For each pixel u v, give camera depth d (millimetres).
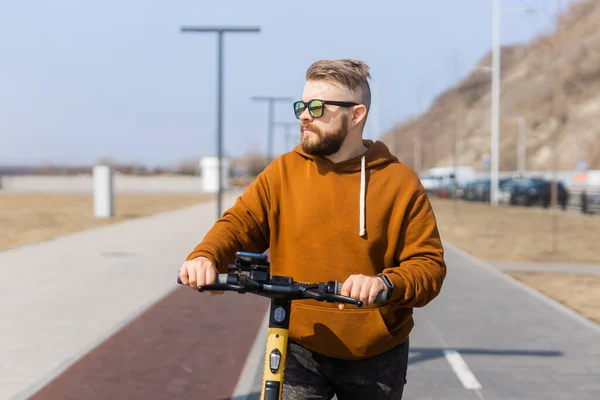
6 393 5215
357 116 2621
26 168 87500
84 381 5469
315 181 2650
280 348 2430
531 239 18656
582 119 69750
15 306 8461
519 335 7230
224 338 6918
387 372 2688
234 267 2449
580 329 7508
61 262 12789
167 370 5797
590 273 12219
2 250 14820
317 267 2645
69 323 7543
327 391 2746
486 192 42750
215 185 62750
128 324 7523
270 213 2713
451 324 7766
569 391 5395
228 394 5191
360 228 2598
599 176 42750
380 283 2322
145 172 89750
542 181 38000
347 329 2613
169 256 13781
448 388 5465
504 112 81750
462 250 15812
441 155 81750
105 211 26844
